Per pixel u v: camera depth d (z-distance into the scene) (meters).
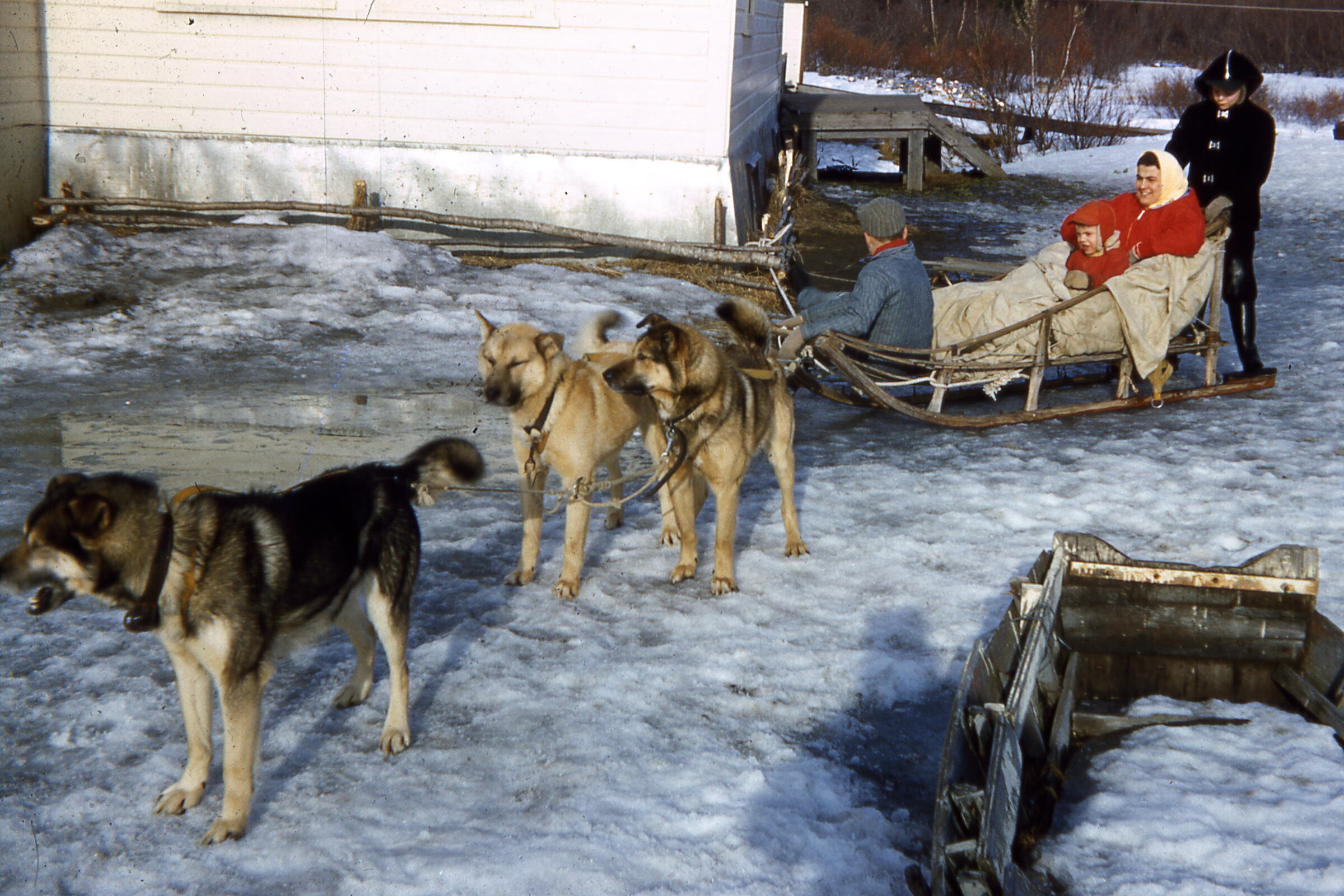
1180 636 3.55
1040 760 2.85
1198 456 6.27
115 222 10.84
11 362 7.27
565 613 4.41
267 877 2.76
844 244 13.73
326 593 3.08
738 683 3.85
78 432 6.05
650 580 4.78
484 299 9.51
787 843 2.94
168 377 7.21
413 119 11.10
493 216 11.29
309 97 11.02
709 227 11.23
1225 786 2.80
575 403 4.41
